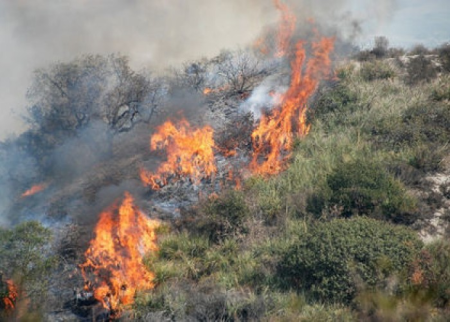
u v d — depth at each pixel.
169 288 24.88
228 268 26.17
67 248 29.05
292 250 24.58
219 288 24.25
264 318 21.73
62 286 26.55
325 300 22.25
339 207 27.88
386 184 28.50
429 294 20.94
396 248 22.62
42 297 25.06
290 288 23.48
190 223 30.11
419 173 30.70
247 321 22.03
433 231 26.20
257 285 24.20
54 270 27.48
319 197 29.17
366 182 28.55
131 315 23.50
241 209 29.47
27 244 25.66
